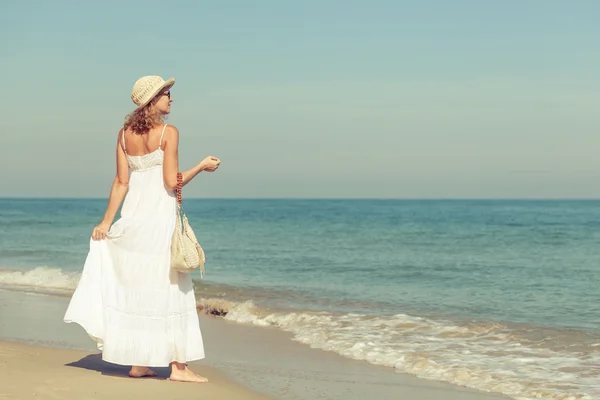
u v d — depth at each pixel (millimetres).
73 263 17562
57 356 5938
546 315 10320
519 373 6453
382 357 7066
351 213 79438
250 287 13750
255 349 7488
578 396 5605
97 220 46719
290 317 9602
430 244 26984
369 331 8633
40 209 82125
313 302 11672
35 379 4785
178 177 4961
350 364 6754
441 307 11172
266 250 23406
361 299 12086
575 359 7078
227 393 5027
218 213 77938
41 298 11227
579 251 23625
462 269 17594
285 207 124188
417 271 17062
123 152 5012
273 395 5375
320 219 56625
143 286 4867
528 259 20469
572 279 15422
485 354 7320
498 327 9023
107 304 4848
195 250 4906
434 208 115750
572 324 9430
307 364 6707
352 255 21609
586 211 89562
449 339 8156
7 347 6270
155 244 4883
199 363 6633
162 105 4996
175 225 4941
